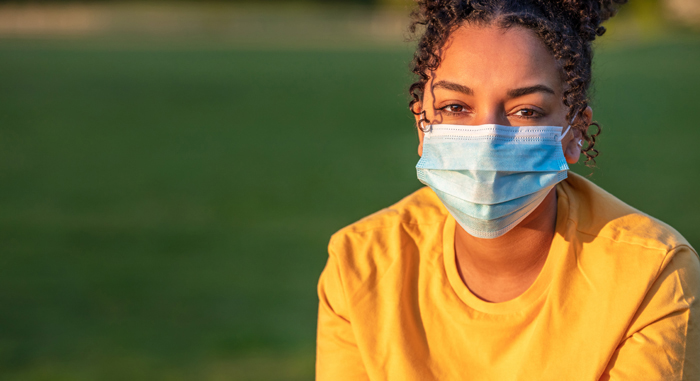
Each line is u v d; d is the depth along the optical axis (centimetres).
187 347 554
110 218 980
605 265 161
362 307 177
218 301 664
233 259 794
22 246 852
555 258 167
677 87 2344
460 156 167
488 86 162
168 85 2652
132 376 495
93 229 925
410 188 1140
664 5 5678
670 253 158
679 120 1717
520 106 164
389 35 5978
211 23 6656
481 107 165
